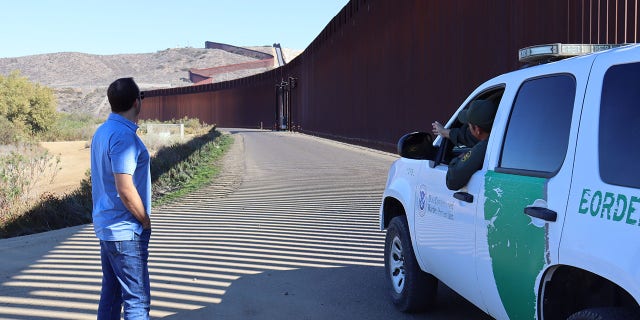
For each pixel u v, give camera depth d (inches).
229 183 595.8
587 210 99.6
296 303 207.5
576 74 112.7
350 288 223.9
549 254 107.9
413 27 951.6
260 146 1277.1
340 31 1592.0
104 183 142.5
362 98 1330.0
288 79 2684.5
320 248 291.9
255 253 284.8
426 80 888.9
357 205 431.5
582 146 105.2
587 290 114.0
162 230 353.4
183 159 819.4
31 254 293.4
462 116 152.6
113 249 143.2
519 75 136.5
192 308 204.1
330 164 794.8
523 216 117.0
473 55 714.8
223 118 3826.3
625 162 95.7
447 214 154.1
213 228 354.0
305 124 2303.2
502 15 634.2
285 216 391.5
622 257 89.5
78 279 243.3
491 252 129.7
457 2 763.4
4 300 214.8
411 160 193.6
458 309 196.1
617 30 451.8
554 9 527.5
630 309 98.3
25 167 579.8
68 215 406.0
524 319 119.6
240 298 214.4
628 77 100.1
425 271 179.2
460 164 144.7
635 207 89.9
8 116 1792.6
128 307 144.9
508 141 131.6
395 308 199.6
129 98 142.6
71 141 1664.6
